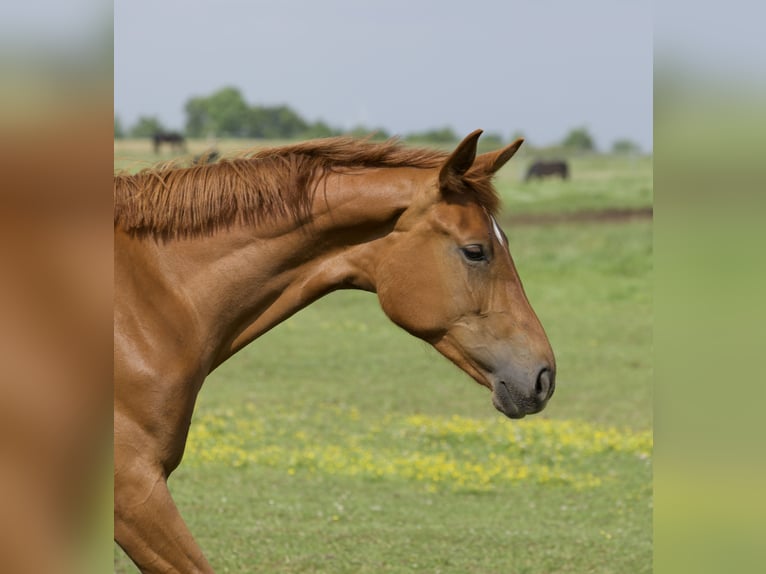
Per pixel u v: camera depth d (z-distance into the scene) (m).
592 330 19.53
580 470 11.16
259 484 10.22
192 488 9.95
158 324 4.63
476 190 4.97
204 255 4.78
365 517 9.19
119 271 4.59
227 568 7.61
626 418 13.46
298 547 8.18
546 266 26.41
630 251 27.73
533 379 4.84
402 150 5.12
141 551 4.55
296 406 13.84
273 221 4.87
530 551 8.27
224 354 4.96
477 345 4.92
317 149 5.06
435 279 4.91
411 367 16.52
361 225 4.96
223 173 4.86
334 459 11.17
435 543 8.44
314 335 19.03
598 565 7.91
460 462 11.37
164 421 4.59
